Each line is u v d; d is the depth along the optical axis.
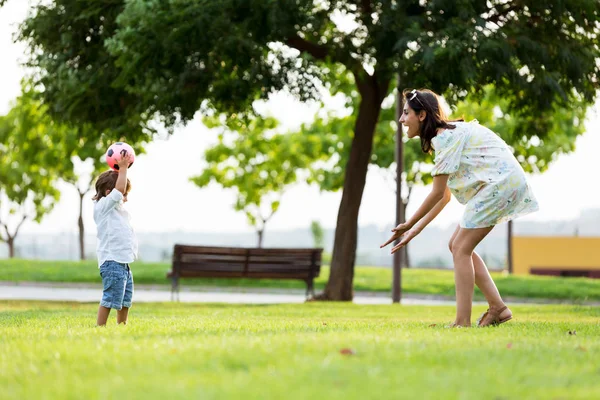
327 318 13.24
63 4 21.48
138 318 11.46
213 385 4.43
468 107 40.88
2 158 63.19
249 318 12.37
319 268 23.33
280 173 55.09
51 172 59.06
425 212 9.30
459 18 18.94
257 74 20.59
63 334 7.73
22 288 30.48
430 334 7.60
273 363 5.23
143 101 20.94
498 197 9.01
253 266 22.88
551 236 53.25
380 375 4.77
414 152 44.38
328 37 21.80
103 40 21.47
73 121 22.33
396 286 24.12
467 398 4.06
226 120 22.80
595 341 7.32
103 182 9.60
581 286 32.25
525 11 20.70
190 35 19.08
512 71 19.11
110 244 9.47
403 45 18.44
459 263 9.28
